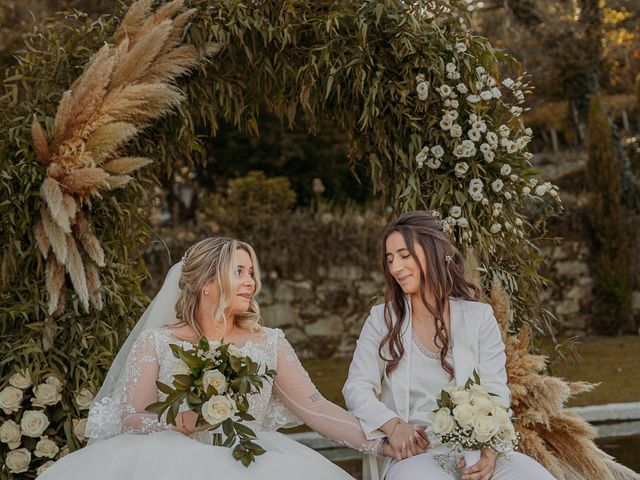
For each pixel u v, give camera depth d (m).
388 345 3.25
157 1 4.18
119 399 3.22
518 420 3.62
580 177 11.42
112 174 4.01
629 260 10.26
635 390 6.72
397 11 4.10
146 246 4.53
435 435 2.87
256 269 3.32
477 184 4.12
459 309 3.27
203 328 3.26
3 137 3.98
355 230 9.84
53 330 3.89
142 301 4.34
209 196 10.79
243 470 2.79
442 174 4.20
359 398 3.15
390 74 4.18
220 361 2.84
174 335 3.22
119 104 3.80
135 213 4.20
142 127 4.05
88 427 3.22
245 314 3.36
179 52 3.98
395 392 3.19
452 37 4.18
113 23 4.21
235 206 9.99
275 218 9.80
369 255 9.86
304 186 12.31
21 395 3.83
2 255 3.95
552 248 10.30
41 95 4.11
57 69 4.15
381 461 3.22
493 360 3.23
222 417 2.73
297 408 3.29
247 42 4.17
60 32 4.30
